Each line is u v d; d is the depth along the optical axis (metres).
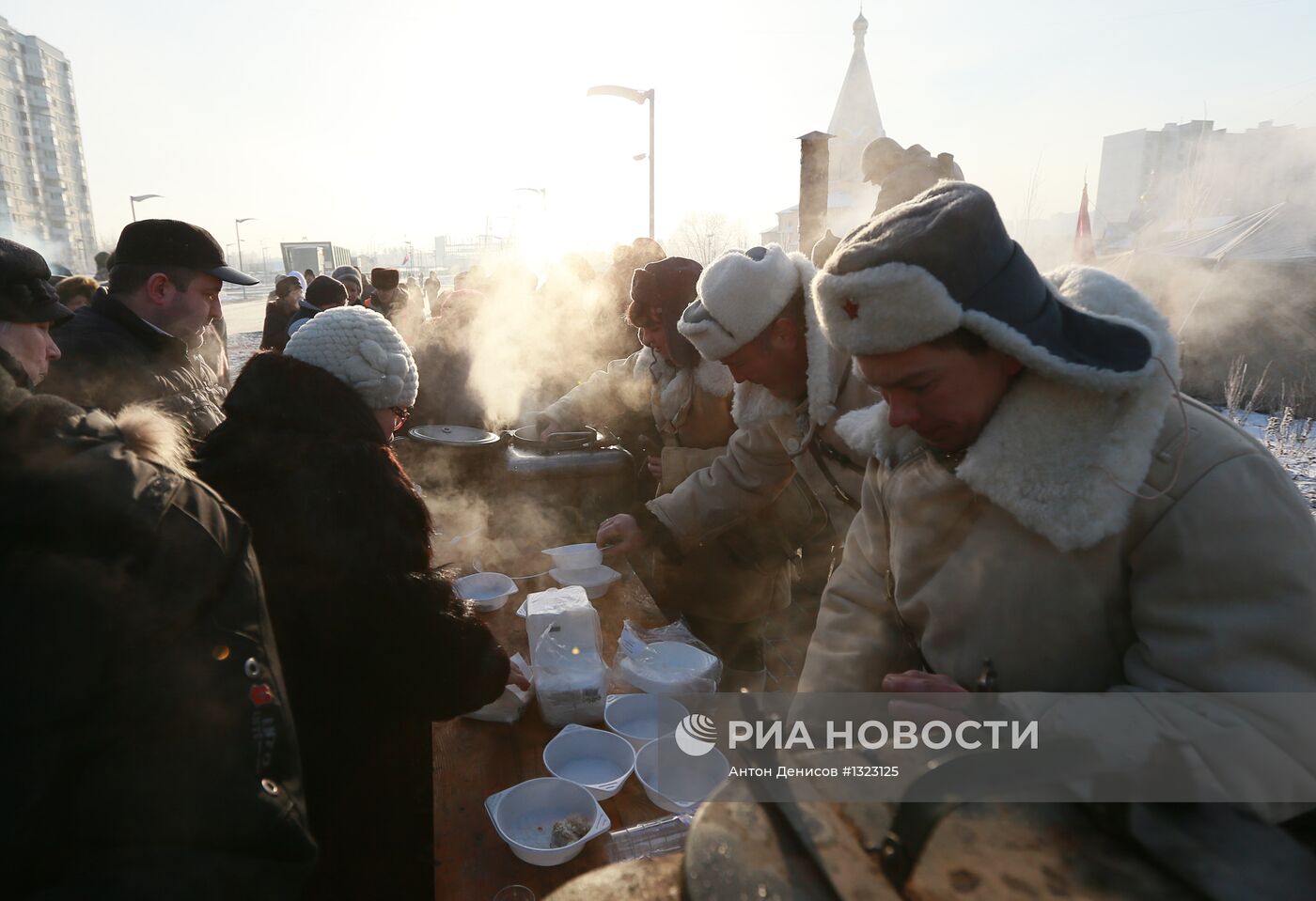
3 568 0.67
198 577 0.76
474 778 1.32
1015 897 0.48
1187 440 0.79
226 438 1.26
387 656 1.24
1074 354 0.77
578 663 1.49
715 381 2.25
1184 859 0.50
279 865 0.78
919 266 0.77
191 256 2.32
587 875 0.61
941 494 0.93
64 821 0.68
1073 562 0.83
